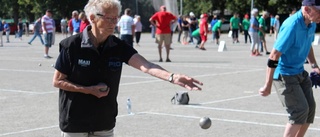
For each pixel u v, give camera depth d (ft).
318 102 39.17
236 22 134.62
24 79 54.95
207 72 60.44
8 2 265.54
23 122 32.40
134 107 37.22
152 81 52.21
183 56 86.48
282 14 230.89
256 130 29.91
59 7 245.86
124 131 29.76
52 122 32.40
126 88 47.16
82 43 15.99
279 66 22.70
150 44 127.03
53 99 41.39
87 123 16.24
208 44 127.54
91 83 16.17
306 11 21.80
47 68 66.95
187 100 38.42
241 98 41.16
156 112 35.32
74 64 16.07
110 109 16.43
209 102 39.24
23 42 144.66
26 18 276.21
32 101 40.42
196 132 29.45
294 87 22.49
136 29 118.32
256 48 87.51
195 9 254.06
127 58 16.30
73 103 16.20
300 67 22.86
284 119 32.91
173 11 131.54
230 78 54.49
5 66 70.08
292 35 21.80
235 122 32.07
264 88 22.40
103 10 15.57
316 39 124.26
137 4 178.70
